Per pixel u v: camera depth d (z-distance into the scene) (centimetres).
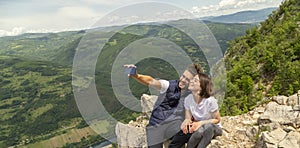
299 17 3662
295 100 595
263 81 2489
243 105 1770
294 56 2531
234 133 559
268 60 2648
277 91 2138
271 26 4419
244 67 2634
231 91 2167
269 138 463
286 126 502
